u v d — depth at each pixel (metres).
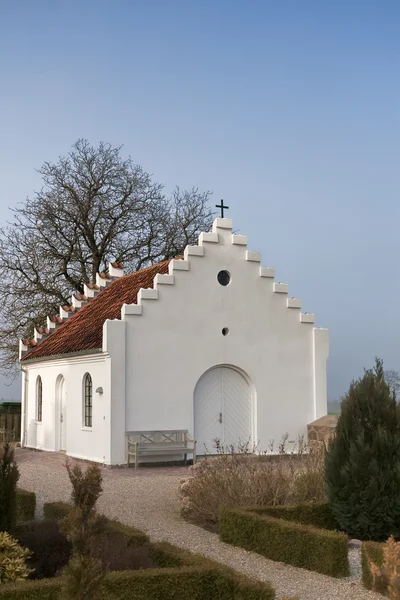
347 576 9.62
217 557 10.57
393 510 11.09
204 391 23.31
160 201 42.66
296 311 25.11
